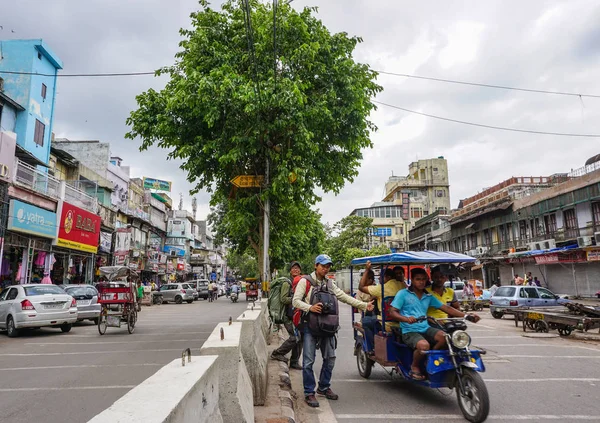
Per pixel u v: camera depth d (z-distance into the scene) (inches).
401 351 242.1
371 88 498.6
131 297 538.6
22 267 763.4
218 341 142.0
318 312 218.1
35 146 955.3
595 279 1004.6
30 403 227.1
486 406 188.9
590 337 477.1
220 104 423.8
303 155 463.8
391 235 2719.0
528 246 1220.5
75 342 453.7
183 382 80.1
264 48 450.0
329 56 468.1
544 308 589.6
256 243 582.6
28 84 934.4
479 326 623.2
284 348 313.3
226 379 132.9
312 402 216.1
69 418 202.4
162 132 464.4
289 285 315.3
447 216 1951.3
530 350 401.7
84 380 277.3
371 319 275.9
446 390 253.0
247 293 1556.3
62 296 530.9
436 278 258.7
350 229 2153.1
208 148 453.1
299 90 425.4
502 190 1494.8
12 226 708.7
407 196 2396.7
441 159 2822.3
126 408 62.5
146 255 1679.4
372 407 220.5
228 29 483.2
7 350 403.5
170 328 583.2
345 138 485.4
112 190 1298.0
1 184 695.7
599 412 208.8
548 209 1164.5
